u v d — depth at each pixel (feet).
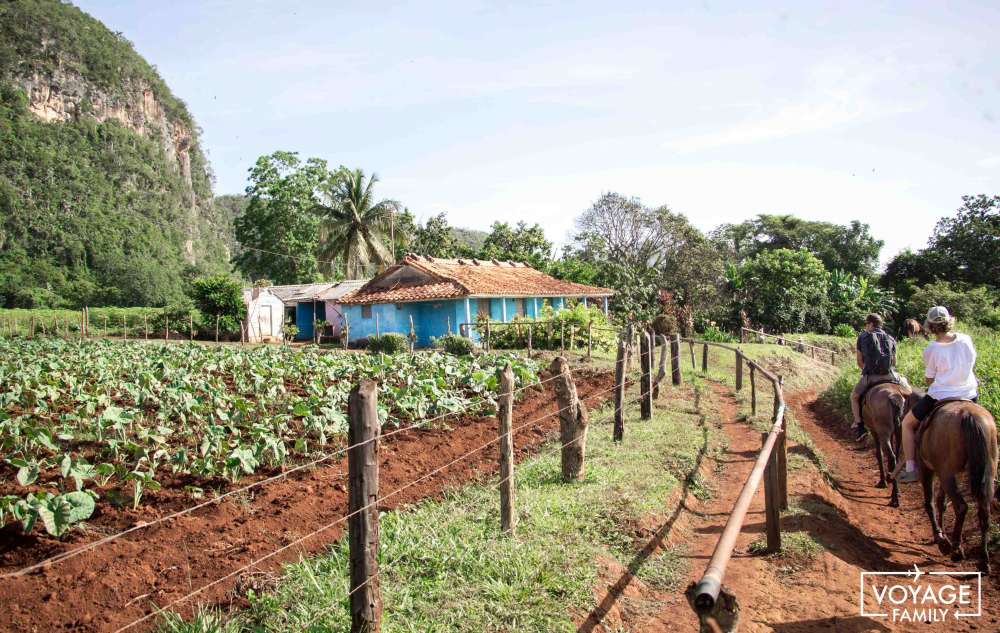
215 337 141.38
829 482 34.12
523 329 95.09
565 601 18.21
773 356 94.63
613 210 181.57
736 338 147.23
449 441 36.50
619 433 37.27
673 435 39.17
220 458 29.63
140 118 504.84
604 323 100.17
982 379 41.75
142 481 24.98
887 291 173.37
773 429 23.89
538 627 16.92
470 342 84.17
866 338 34.78
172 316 147.23
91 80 469.57
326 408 33.04
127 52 535.19
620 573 20.81
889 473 33.35
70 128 418.10
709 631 11.04
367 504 15.48
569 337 90.74
